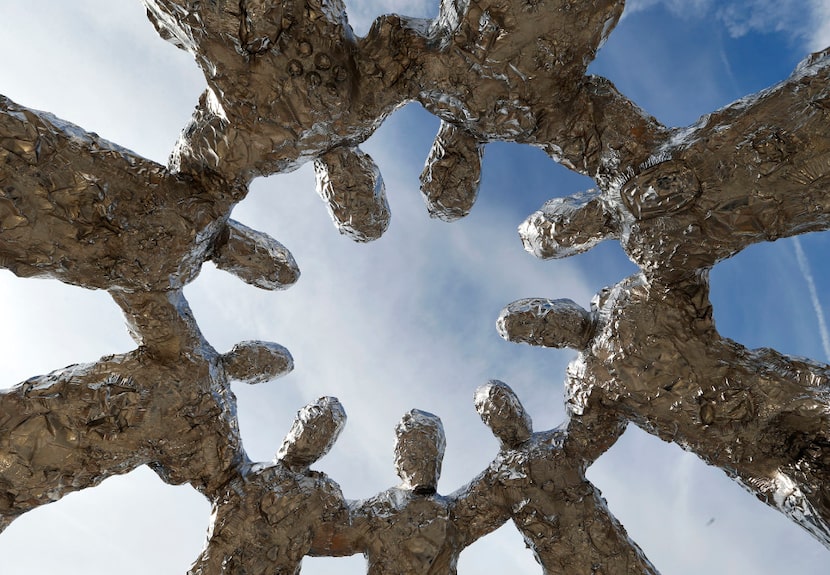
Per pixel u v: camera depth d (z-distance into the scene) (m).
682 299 1.80
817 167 1.47
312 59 1.51
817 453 1.72
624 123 1.72
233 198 1.76
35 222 1.51
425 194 1.90
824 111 1.47
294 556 1.83
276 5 1.40
